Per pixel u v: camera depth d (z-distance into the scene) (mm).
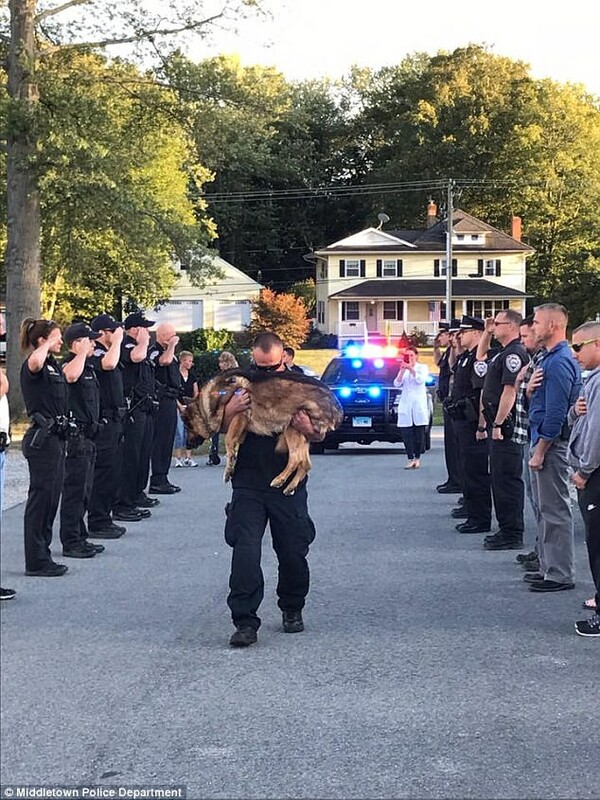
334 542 9047
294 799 3869
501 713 4719
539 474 7176
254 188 75625
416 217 72125
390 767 4137
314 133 80062
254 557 5949
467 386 9367
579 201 66062
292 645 5875
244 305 59000
